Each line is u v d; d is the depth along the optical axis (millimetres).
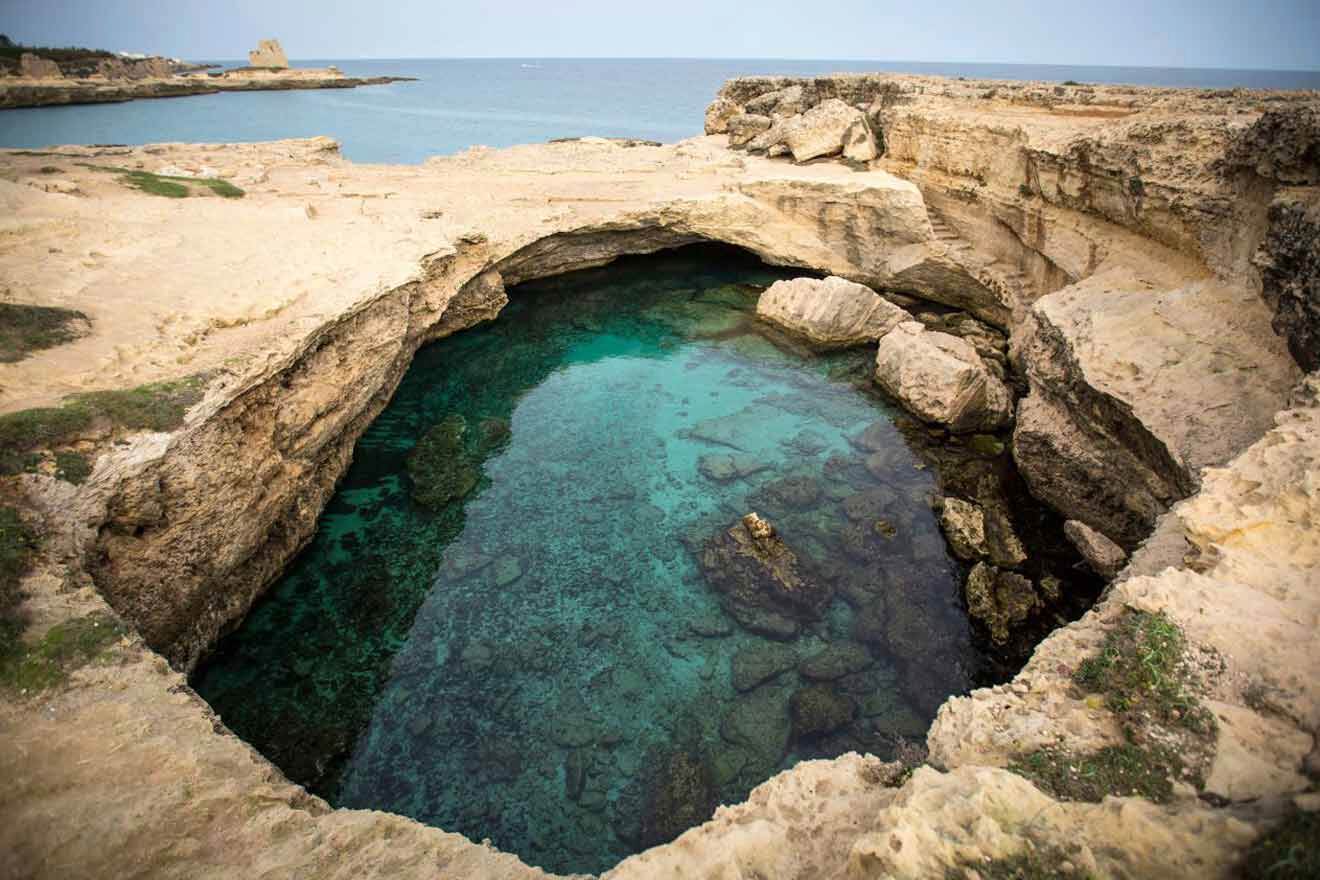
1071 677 8109
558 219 30719
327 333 17297
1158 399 15055
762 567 15977
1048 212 24531
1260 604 8008
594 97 114938
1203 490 9789
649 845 10875
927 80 40562
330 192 31312
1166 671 7582
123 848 7395
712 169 38750
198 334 15281
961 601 15352
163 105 84875
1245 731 6852
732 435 21359
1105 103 27719
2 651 9062
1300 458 9297
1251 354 14898
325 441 17359
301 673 13680
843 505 18234
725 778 11844
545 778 11852
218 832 7855
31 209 20422
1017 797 6309
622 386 24375
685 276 34312
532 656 14094
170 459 12406
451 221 27906
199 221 22703
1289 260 14359
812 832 7613
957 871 5773
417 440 20953
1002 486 18953
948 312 29875
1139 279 19672
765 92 51000
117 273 17547
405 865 7941
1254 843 5617
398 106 94625
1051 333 19562
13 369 12898
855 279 33031
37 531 10562
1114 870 5684
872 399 23359
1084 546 16203
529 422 22156
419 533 17375
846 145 37219
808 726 12664
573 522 17797
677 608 15219
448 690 13398
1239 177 16953
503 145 63281
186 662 13031
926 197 32094
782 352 26750
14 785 7762
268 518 15055
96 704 8875
